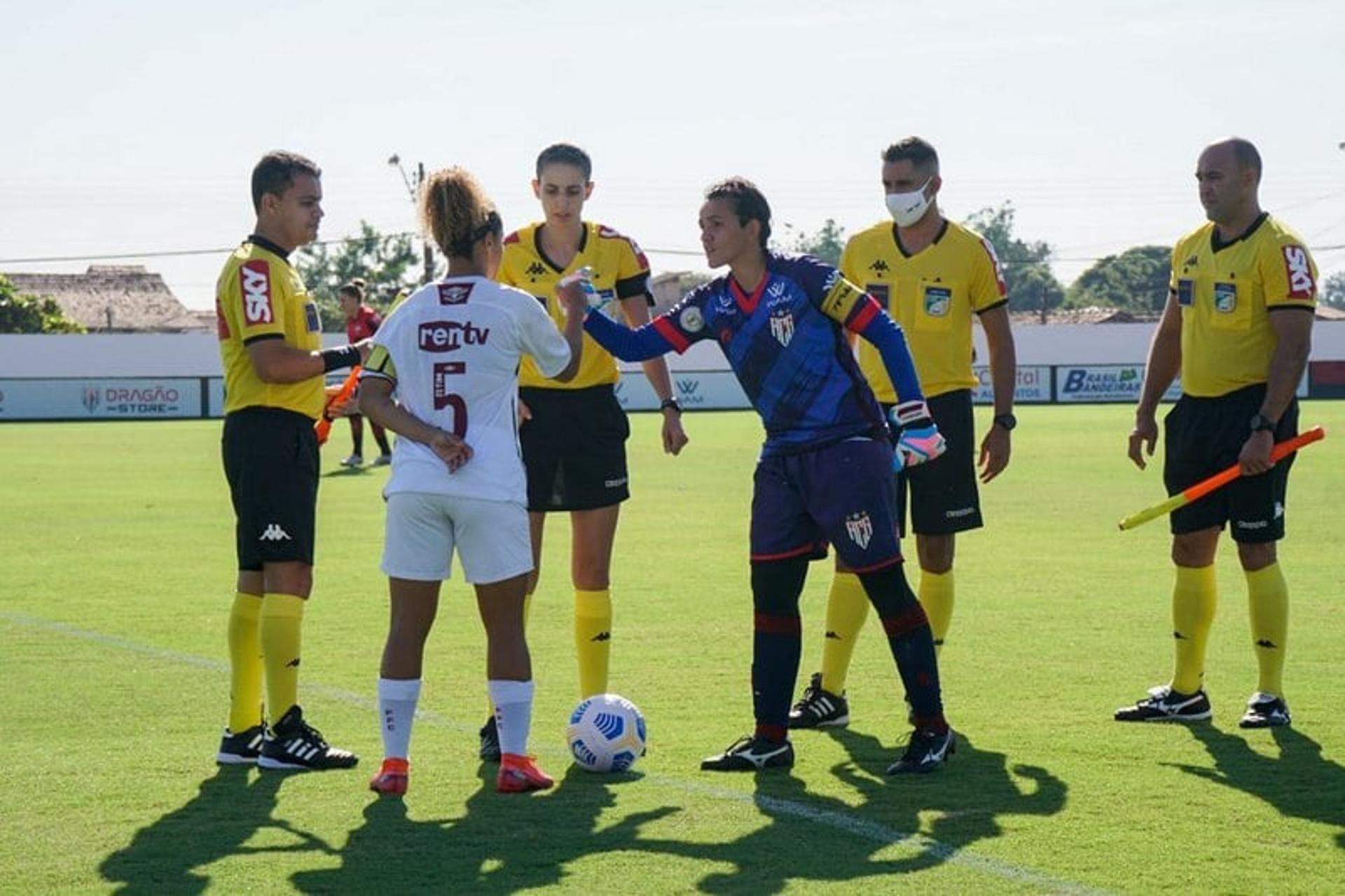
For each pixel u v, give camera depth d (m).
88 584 14.48
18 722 8.84
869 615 12.11
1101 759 7.79
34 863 6.23
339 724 8.81
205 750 8.20
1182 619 8.70
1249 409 8.67
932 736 7.64
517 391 7.51
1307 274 8.55
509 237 8.85
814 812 6.88
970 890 5.77
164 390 54.34
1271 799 7.01
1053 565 15.24
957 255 9.07
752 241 7.61
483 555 7.21
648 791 7.29
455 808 7.03
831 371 7.61
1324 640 11.03
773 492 7.74
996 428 9.12
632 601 13.22
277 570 7.88
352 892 5.84
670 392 8.98
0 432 43.41
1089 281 132.00
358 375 7.69
